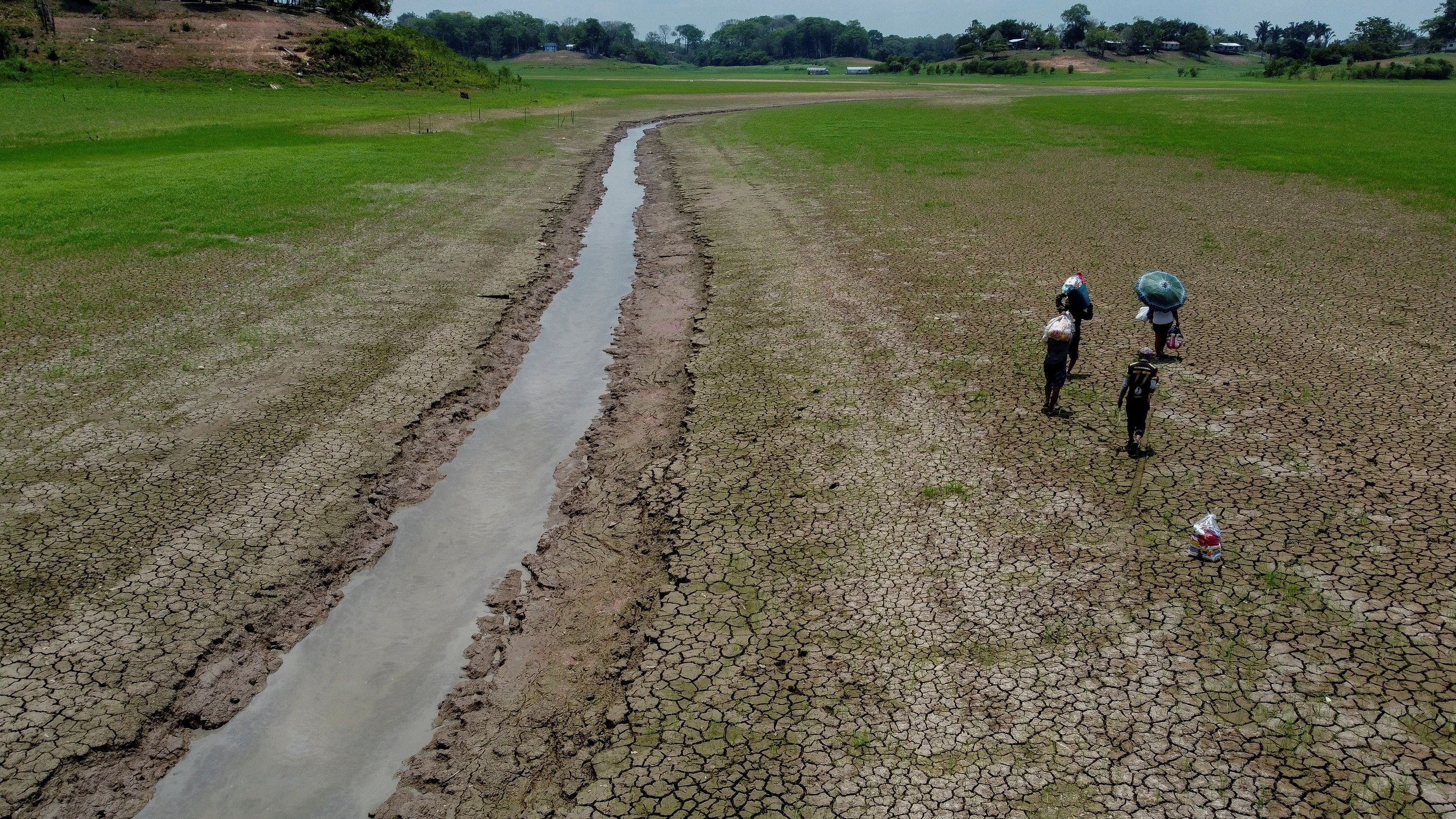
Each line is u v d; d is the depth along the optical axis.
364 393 14.29
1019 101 75.44
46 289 18.94
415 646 9.10
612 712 7.84
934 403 13.34
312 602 9.62
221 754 7.74
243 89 60.12
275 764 7.66
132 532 10.29
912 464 11.60
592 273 22.50
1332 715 7.21
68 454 11.96
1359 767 6.73
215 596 9.37
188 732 7.92
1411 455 11.13
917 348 15.62
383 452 12.48
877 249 22.75
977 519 10.24
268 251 22.36
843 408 13.40
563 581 9.98
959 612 8.72
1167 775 6.77
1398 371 13.77
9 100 49.81
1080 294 13.10
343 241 23.70
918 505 10.64
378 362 15.58
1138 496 10.47
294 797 7.35
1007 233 24.20
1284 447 11.46
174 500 10.98
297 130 45.84
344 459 12.20
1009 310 17.50
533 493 12.05
